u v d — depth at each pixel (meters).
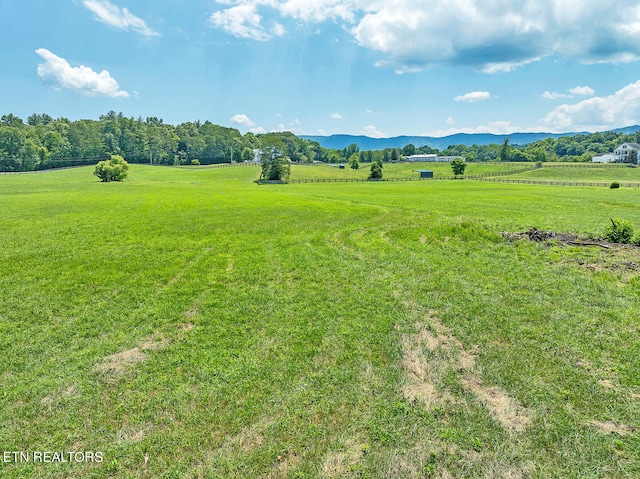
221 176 92.50
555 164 118.50
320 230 20.75
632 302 9.45
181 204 33.00
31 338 7.91
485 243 16.34
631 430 5.23
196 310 9.47
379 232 19.97
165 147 155.12
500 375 6.50
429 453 4.85
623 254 13.66
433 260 13.93
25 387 6.21
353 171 124.81
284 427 5.31
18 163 112.44
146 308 9.55
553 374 6.52
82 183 65.12
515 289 10.65
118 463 4.71
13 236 18.55
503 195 42.28
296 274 12.43
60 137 129.12
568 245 15.45
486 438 5.10
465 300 9.88
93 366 6.86
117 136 145.88
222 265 13.62
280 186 65.81
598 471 4.60
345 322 8.67
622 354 7.08
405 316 8.95
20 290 10.81
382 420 5.43
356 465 4.68
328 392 6.08
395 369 6.72
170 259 14.45
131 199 37.03
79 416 5.54
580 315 8.78
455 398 5.92
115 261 14.11
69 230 20.33
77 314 9.18
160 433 5.21
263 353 7.31
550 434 5.16
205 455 4.84
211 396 5.99
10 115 168.88
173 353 7.33
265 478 4.51
